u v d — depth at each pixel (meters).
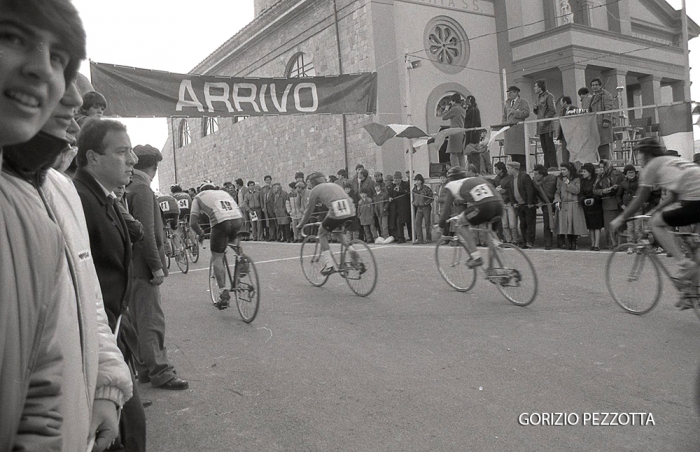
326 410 3.72
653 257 5.51
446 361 4.57
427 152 16.53
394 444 3.19
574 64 16.42
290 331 5.73
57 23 0.99
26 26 0.96
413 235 12.73
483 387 3.97
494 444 3.13
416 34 16.80
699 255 5.05
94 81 10.04
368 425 3.46
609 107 11.46
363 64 16.31
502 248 6.51
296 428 3.47
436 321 5.83
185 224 11.40
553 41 16.81
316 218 15.18
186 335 5.79
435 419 3.50
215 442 3.34
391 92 16.09
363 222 13.72
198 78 10.91
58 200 1.41
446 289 7.38
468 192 6.59
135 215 4.12
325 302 6.98
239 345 5.34
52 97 1.05
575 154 10.46
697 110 9.31
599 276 7.54
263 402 3.92
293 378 4.36
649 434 3.16
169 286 8.79
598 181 9.62
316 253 8.02
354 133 16.88
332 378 4.32
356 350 4.98
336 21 17.12
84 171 2.58
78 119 3.71
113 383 1.59
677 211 5.09
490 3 18.25
